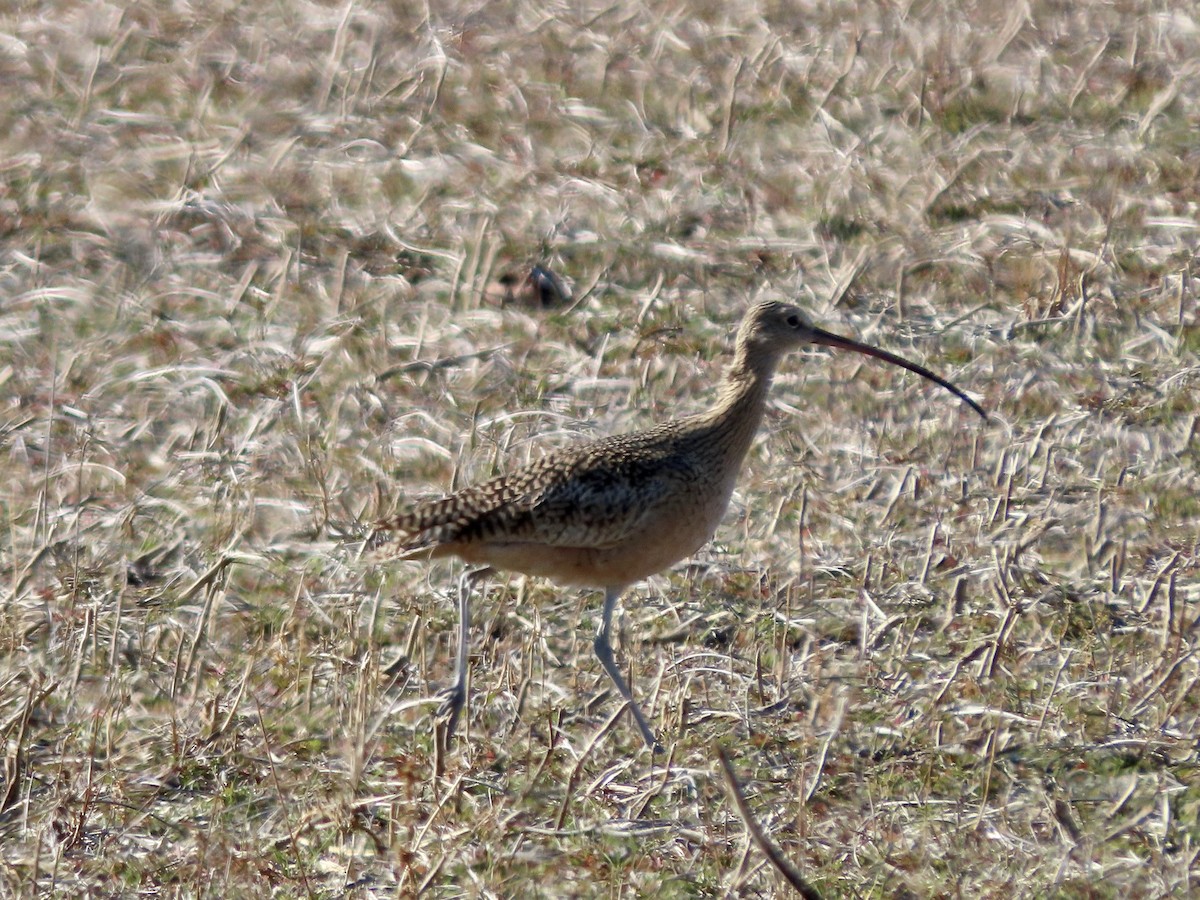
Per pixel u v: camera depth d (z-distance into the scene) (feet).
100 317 56.65
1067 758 34.60
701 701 37.06
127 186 66.49
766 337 38.86
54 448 48.14
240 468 46.93
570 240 63.46
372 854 31.63
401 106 76.54
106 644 38.40
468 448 47.80
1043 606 40.34
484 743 35.12
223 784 33.73
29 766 33.99
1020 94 78.07
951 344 56.39
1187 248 63.26
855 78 80.89
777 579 41.93
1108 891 30.19
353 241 63.52
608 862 31.45
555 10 90.53
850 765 34.60
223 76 79.56
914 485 46.39
